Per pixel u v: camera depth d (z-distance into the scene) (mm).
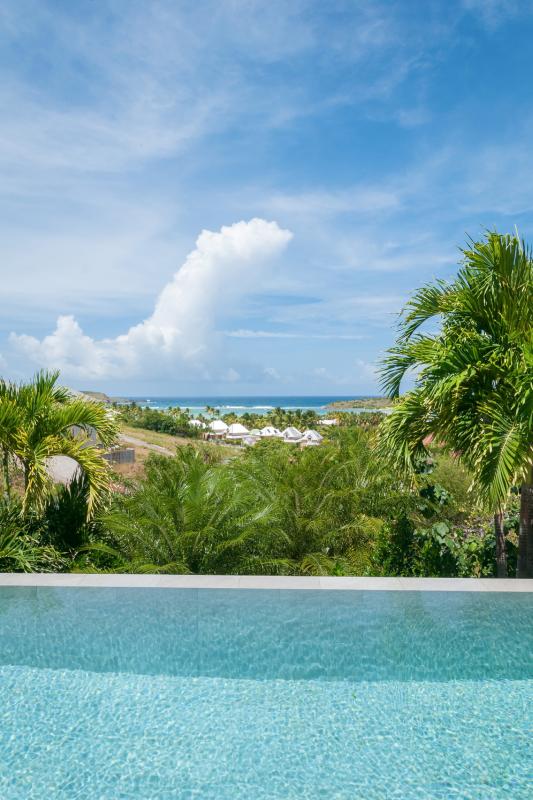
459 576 7273
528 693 3695
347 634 4242
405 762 3025
